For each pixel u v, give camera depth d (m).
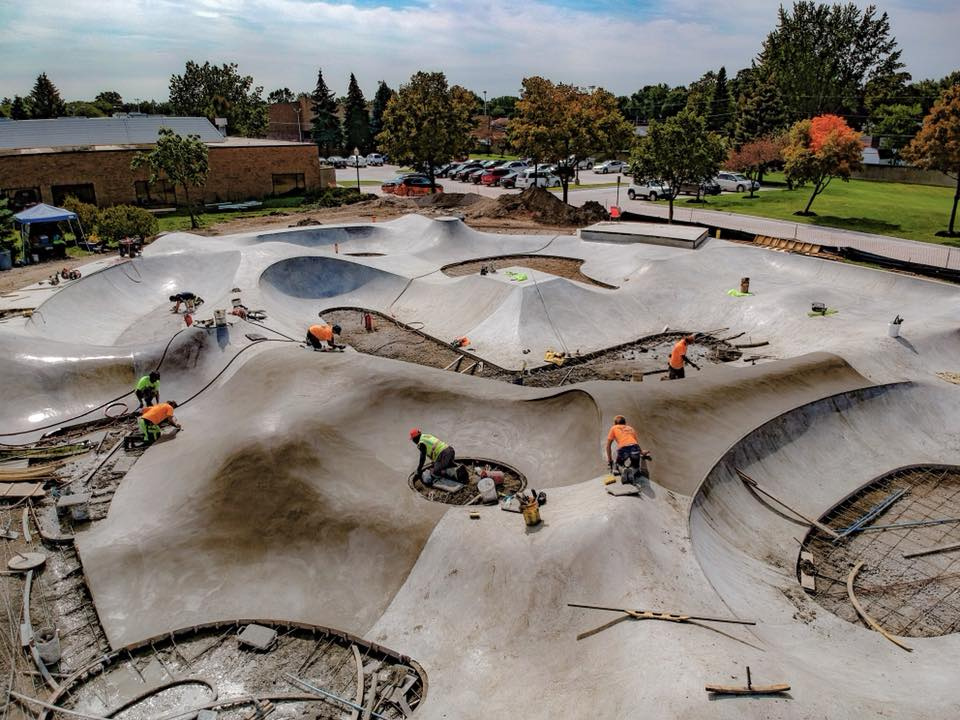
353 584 10.23
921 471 13.90
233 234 35.50
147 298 24.06
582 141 38.66
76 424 15.65
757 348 20.38
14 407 15.55
